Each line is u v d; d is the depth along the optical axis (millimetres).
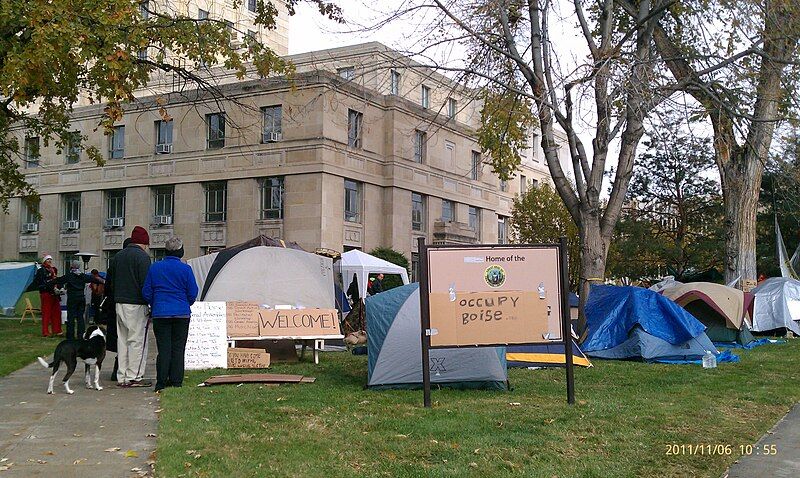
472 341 8828
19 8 13125
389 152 40969
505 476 5945
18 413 8148
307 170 36969
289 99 36469
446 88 20875
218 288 14789
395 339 10195
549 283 8992
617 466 6336
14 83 13195
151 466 6098
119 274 10172
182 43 15547
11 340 16906
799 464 6570
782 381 11336
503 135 18656
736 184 23016
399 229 41188
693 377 11695
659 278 35031
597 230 16578
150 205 42156
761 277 30422
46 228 45688
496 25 16594
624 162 16766
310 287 15352
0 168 25016
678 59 16641
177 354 10000
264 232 38312
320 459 6328
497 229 51875
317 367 12531
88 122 44188
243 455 6402
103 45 13766
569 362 9023
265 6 18688
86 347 9734
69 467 6039
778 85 16875
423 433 7297
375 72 18203
